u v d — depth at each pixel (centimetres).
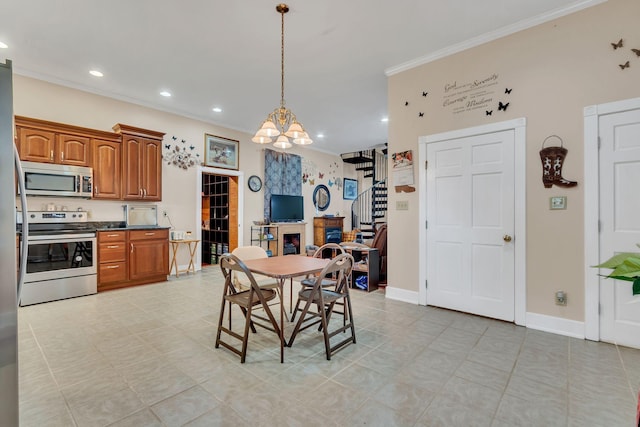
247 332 222
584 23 257
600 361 220
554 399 177
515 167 289
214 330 280
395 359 226
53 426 154
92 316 312
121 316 313
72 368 211
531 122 281
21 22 280
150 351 237
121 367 212
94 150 409
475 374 205
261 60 352
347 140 725
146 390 186
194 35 302
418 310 334
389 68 371
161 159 480
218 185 678
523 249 286
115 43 316
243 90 436
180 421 159
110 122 446
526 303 285
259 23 283
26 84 378
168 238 467
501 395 181
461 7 262
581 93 259
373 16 273
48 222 383
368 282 412
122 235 417
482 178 309
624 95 242
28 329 277
